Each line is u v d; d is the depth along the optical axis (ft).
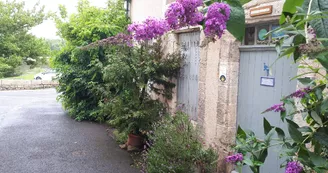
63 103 34.30
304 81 5.87
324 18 4.17
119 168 16.58
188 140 13.28
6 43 74.64
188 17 4.66
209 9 4.30
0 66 72.59
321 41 4.10
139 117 18.51
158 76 19.39
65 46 30.94
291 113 6.12
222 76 14.35
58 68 31.04
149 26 7.50
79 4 32.19
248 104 13.58
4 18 75.66
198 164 12.94
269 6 11.57
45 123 28.71
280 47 5.35
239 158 6.10
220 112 14.53
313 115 5.32
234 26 4.29
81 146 20.84
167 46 20.57
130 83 19.51
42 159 17.94
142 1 27.02
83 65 29.66
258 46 12.83
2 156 18.35
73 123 28.81
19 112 35.09
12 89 65.00
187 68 18.98
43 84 69.62
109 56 20.67
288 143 5.84
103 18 29.30
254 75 13.20
